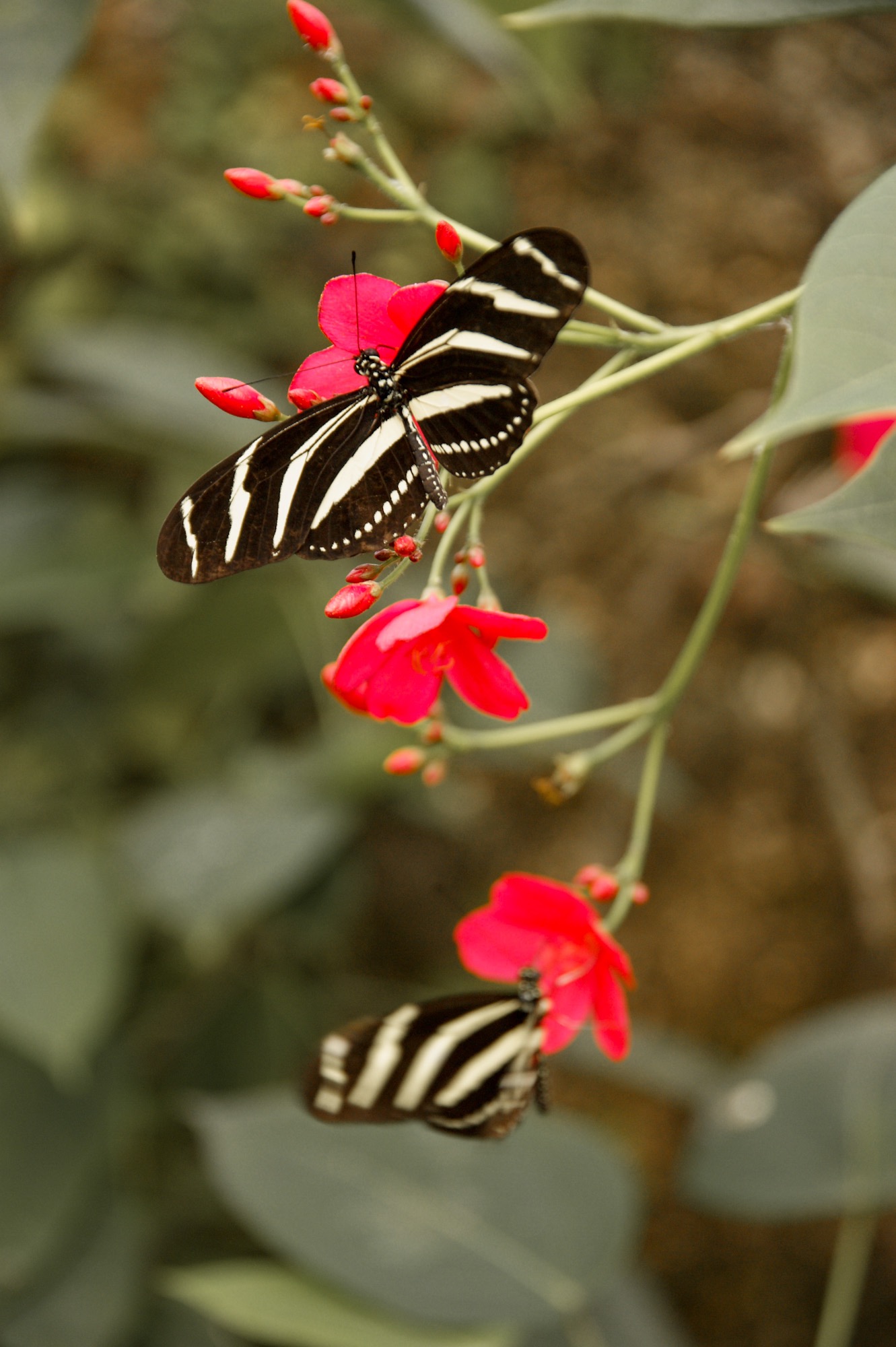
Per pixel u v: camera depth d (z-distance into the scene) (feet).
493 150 6.24
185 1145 4.15
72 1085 3.46
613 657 5.84
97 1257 3.42
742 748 6.10
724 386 5.69
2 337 5.21
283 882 3.43
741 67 5.57
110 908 3.32
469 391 2.11
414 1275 2.66
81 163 5.75
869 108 5.33
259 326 5.92
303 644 3.84
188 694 4.16
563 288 2.06
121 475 4.76
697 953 6.32
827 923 6.22
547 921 2.29
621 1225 2.68
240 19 6.16
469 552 2.26
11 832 3.70
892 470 2.15
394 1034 2.23
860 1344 5.86
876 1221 6.03
